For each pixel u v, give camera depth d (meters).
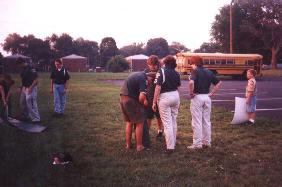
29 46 82.00
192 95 7.44
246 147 7.61
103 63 98.62
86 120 11.01
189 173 5.84
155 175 5.73
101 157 6.81
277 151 7.23
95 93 20.92
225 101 16.84
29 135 8.67
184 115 11.96
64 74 11.90
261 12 59.62
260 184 5.37
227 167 6.19
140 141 7.32
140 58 74.50
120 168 6.12
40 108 14.02
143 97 7.04
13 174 5.68
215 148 7.48
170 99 7.15
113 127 9.82
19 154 6.84
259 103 15.92
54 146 7.58
